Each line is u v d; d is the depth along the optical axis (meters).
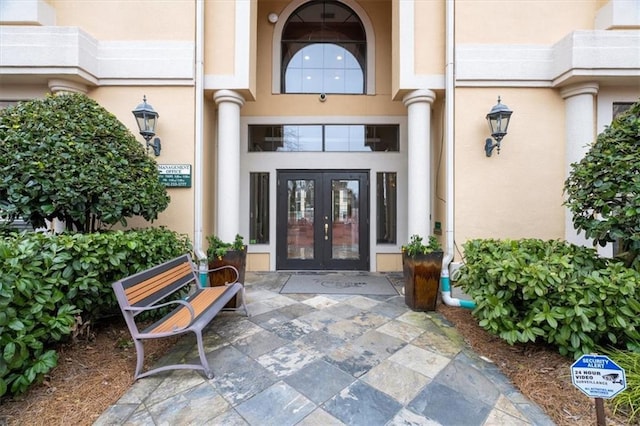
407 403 1.88
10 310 1.73
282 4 5.56
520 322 2.29
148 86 4.07
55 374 2.09
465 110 3.96
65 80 3.81
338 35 5.73
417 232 4.10
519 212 3.91
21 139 2.68
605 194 2.41
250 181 5.51
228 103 4.27
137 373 2.09
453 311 3.46
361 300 3.83
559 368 2.16
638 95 3.82
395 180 5.49
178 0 4.07
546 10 3.92
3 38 3.58
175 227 4.08
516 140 3.93
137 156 3.32
